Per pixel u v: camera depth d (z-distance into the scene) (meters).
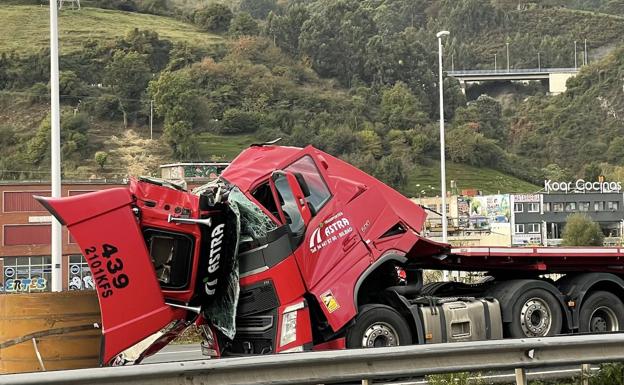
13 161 189.00
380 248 21.95
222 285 20.22
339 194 21.64
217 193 19.88
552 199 170.00
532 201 168.38
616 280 25.80
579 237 154.12
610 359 17.05
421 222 23.23
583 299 25.31
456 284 25.44
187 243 19.58
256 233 20.61
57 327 19.72
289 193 20.81
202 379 13.88
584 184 175.62
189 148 196.00
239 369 14.05
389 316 21.66
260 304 20.56
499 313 23.92
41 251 119.62
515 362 16.11
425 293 24.73
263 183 20.81
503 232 165.50
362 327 21.25
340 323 20.73
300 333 20.30
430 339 22.58
